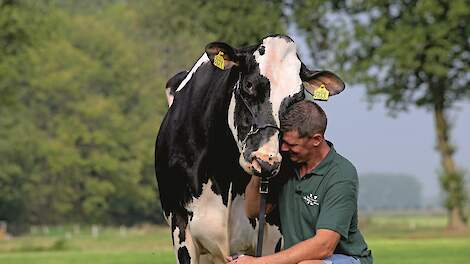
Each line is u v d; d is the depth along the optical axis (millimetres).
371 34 42188
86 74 85375
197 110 9086
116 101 87750
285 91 7938
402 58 40938
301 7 45531
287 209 7805
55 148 80938
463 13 40531
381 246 30062
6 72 50875
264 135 7836
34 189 82875
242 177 8758
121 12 95875
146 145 86312
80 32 89562
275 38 8141
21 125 80625
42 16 51219
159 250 31688
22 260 25844
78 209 88062
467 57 43469
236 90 8305
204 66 9445
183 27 49219
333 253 7660
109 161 83688
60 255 28812
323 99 8234
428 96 44531
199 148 9047
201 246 9344
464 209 46812
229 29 46000
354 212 7613
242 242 8953
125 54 87875
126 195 87750
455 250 27344
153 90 87062
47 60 82188
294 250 7410
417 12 41344
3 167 79375
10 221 83500
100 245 39844
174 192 9398
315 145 7480
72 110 84000
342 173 7555
